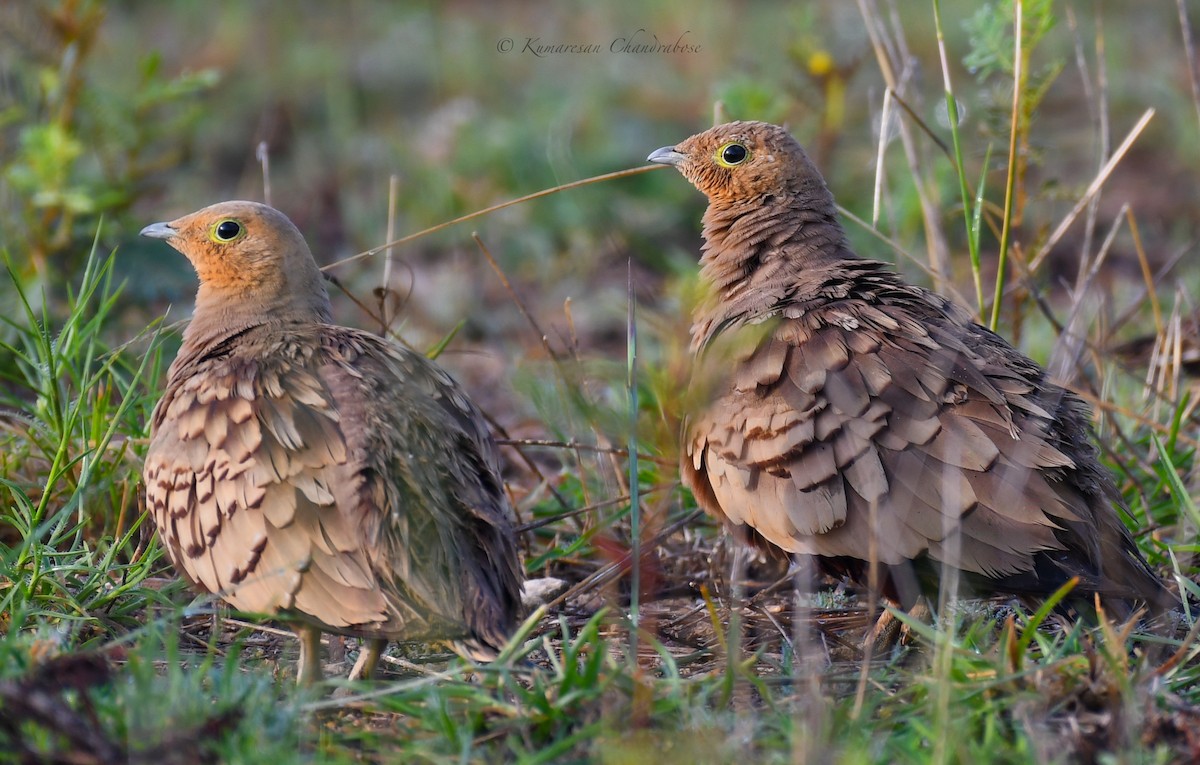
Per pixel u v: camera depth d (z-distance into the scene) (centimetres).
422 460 861
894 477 926
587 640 841
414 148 2236
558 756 739
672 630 1009
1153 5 2706
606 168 2072
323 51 2677
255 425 862
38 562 915
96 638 895
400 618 818
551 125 2134
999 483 909
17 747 679
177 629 838
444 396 929
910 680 836
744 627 1002
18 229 1518
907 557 919
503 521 886
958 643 874
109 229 1520
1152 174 2138
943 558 897
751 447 974
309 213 2111
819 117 1948
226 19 2844
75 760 679
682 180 2092
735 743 714
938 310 1016
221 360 929
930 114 1947
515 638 809
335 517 834
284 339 934
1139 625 920
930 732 714
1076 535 908
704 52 2594
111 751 677
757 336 995
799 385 967
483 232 1992
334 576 828
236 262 1005
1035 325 1532
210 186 2228
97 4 1664
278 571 836
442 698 767
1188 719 763
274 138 2386
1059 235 1223
